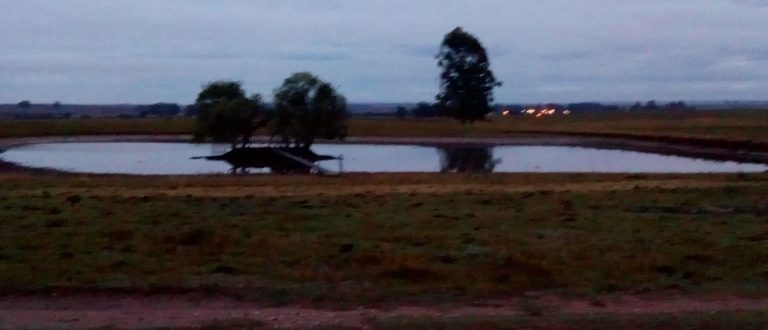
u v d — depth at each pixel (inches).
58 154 3282.5
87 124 5211.6
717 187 1457.9
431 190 1450.5
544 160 3154.5
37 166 2664.9
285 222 912.9
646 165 2915.8
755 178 1796.3
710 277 641.6
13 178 1851.6
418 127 5132.9
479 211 1052.5
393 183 1705.2
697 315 497.7
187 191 1419.8
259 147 3186.5
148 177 1990.7
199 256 692.7
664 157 3307.1
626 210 1087.6
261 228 864.3
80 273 617.9
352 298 558.9
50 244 733.3
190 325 477.7
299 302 549.6
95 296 562.9
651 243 790.5
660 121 6264.8
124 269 637.9
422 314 517.3
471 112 5349.4
